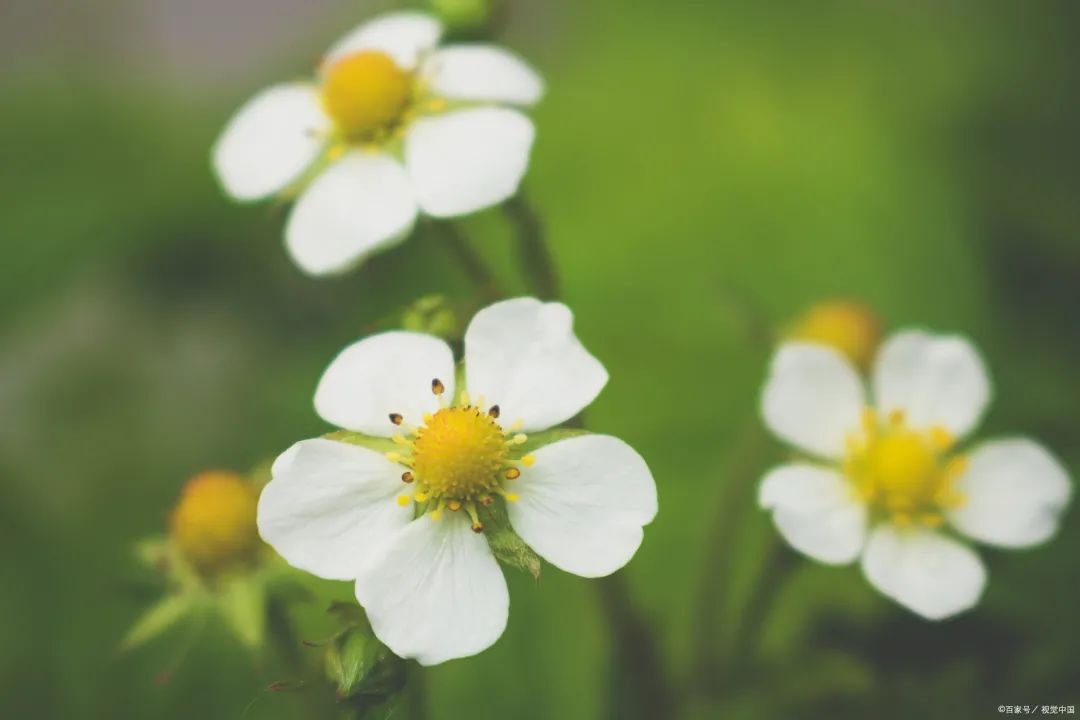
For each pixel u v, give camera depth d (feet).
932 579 0.37
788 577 0.39
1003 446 0.38
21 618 0.45
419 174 0.38
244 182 0.39
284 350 0.49
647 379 0.48
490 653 0.44
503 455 0.34
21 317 0.49
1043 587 0.42
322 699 0.34
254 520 0.38
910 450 0.38
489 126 0.38
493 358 0.34
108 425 0.48
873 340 0.42
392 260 0.48
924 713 0.41
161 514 0.47
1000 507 0.38
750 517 0.45
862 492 0.38
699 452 0.47
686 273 0.50
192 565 0.38
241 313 0.50
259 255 0.50
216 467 0.47
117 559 0.46
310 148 0.39
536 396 0.34
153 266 0.50
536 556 0.33
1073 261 0.49
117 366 0.49
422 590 0.33
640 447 0.47
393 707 0.33
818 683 0.40
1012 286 0.49
